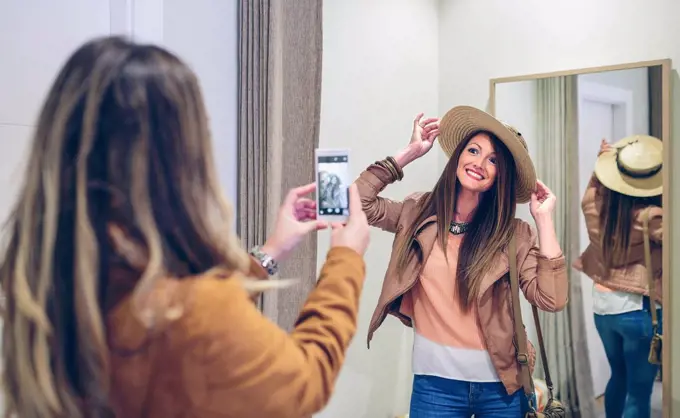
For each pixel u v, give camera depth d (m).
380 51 2.41
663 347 2.05
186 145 0.72
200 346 0.67
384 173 1.81
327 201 1.02
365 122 2.36
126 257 0.67
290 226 1.02
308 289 1.93
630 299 2.12
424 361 1.81
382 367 2.53
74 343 0.67
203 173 0.73
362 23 2.32
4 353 0.71
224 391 0.68
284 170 1.88
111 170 0.68
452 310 1.75
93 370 0.65
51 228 0.66
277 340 0.72
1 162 1.39
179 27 1.69
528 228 1.77
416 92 2.58
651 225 2.08
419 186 2.61
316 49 1.97
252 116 1.82
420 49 2.60
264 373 0.69
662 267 2.06
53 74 1.47
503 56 2.50
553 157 2.30
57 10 1.48
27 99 1.43
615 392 2.15
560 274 1.70
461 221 1.78
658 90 2.07
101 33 1.57
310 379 0.75
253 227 1.83
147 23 1.58
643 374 2.10
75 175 0.67
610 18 2.23
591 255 2.20
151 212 0.69
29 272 0.67
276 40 1.78
